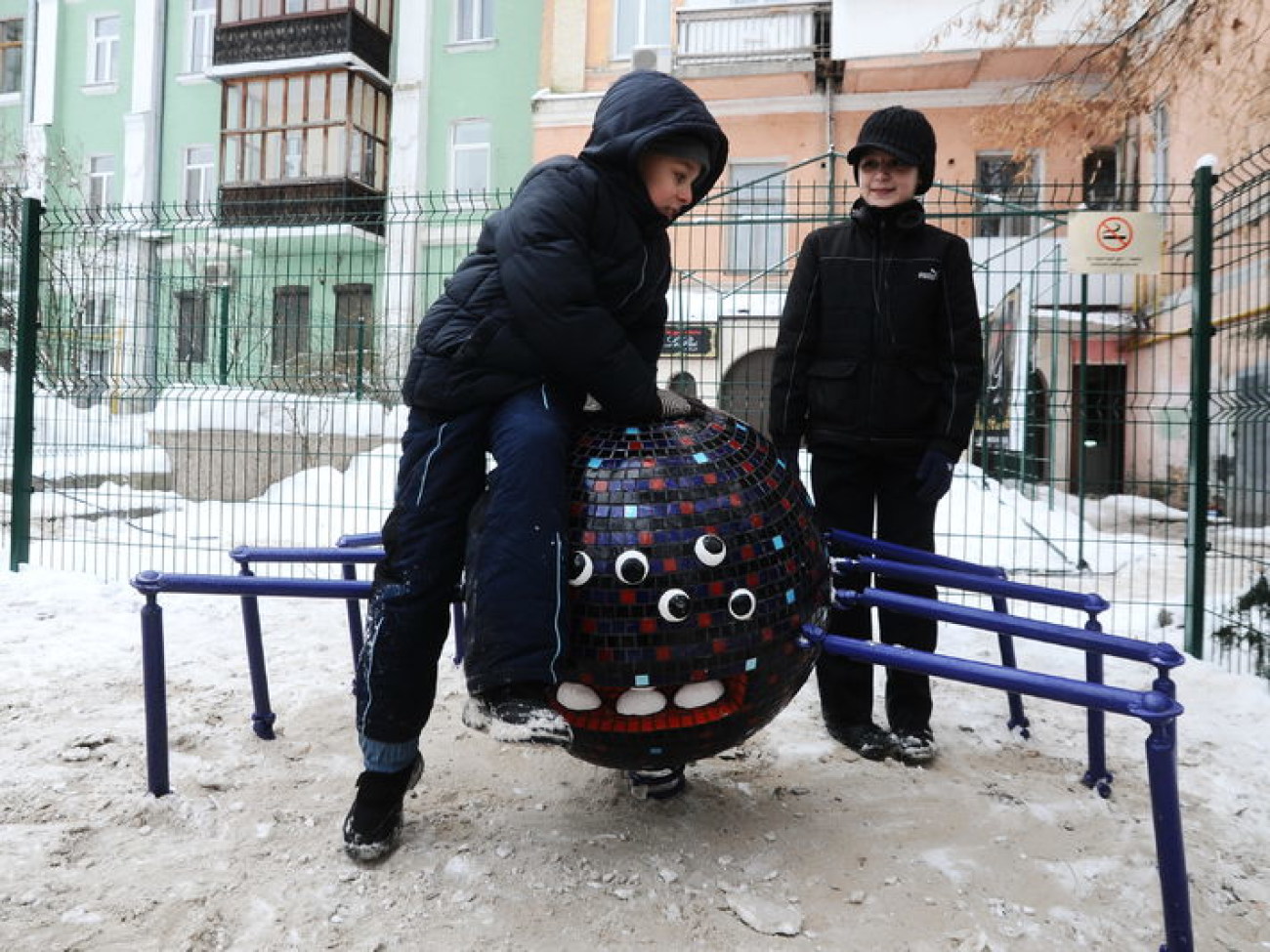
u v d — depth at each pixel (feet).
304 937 6.49
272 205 67.41
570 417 7.04
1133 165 46.57
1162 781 5.78
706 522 6.73
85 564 21.06
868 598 7.37
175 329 24.75
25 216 20.52
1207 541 15.93
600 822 8.34
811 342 10.66
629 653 6.49
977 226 46.03
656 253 7.50
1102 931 6.81
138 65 76.23
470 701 6.34
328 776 9.38
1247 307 16.16
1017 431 35.55
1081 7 34.86
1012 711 11.18
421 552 7.11
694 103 7.04
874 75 54.34
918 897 7.18
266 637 15.08
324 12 66.69
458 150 69.77
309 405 28.78
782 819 8.51
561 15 65.98
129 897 6.94
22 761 9.53
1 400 30.17
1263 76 26.35
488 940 6.50
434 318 7.23
